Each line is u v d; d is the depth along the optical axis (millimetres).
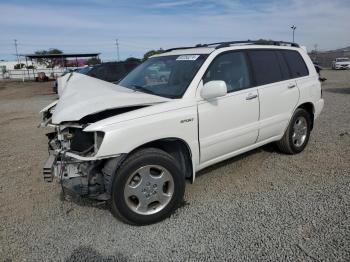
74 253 3232
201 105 4008
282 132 5301
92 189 3467
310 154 5664
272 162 5363
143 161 3508
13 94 24266
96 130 3312
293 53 5602
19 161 6184
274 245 3162
